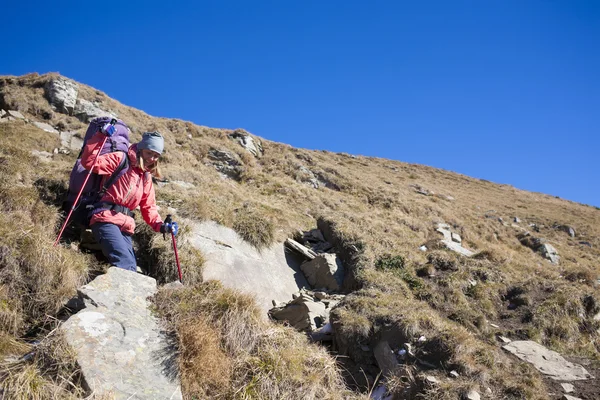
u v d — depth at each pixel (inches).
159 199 358.9
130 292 213.2
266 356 209.3
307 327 286.8
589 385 256.8
